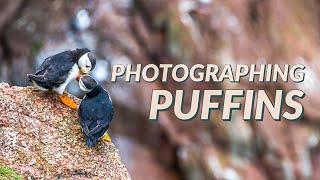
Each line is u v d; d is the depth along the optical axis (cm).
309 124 1374
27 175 588
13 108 619
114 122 1345
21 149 602
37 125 617
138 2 1394
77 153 614
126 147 1338
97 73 1347
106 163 620
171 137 1342
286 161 1352
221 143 1350
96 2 1407
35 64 1394
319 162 1375
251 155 1356
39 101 629
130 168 1326
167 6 1391
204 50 1380
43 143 611
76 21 1398
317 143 1368
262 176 1348
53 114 627
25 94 631
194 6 1405
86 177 608
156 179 1329
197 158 1337
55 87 620
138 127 1351
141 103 1342
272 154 1353
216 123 1346
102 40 1373
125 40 1369
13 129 609
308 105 1374
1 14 1409
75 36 1391
